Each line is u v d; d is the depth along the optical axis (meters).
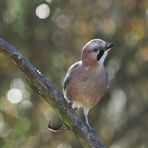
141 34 16.42
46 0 14.99
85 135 7.95
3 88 15.31
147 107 16.92
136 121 16.78
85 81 10.24
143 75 16.77
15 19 15.07
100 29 16.42
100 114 16.70
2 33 15.32
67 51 16.19
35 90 7.95
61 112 7.96
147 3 16.19
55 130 10.04
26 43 15.70
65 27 16.14
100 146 7.95
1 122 14.18
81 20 16.31
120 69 16.58
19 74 15.54
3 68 15.66
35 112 15.11
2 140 13.66
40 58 15.91
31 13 15.04
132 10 16.38
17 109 14.66
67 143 15.91
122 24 16.42
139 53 16.53
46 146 15.57
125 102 17.03
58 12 15.61
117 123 16.94
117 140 16.70
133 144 16.73
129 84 16.78
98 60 10.28
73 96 10.41
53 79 15.80
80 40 16.34
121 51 16.56
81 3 16.31
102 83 10.33
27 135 14.48
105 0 16.67
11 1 15.09
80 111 16.19
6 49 7.81
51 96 7.90
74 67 10.39
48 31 15.88
